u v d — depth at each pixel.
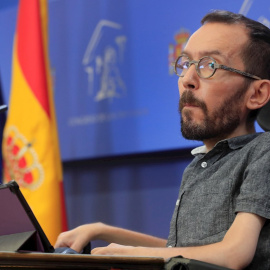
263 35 1.98
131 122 4.16
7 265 1.34
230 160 1.86
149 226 4.18
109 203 4.38
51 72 4.54
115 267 1.38
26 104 3.99
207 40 1.93
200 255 1.52
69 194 4.55
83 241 1.99
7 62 4.70
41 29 4.02
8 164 4.04
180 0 3.96
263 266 1.69
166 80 4.01
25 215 1.46
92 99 4.36
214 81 1.89
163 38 4.04
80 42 4.44
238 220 1.63
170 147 3.97
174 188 4.08
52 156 3.90
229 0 3.69
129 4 4.22
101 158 4.30
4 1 4.77
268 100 1.94
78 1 4.47
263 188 1.66
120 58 4.23
